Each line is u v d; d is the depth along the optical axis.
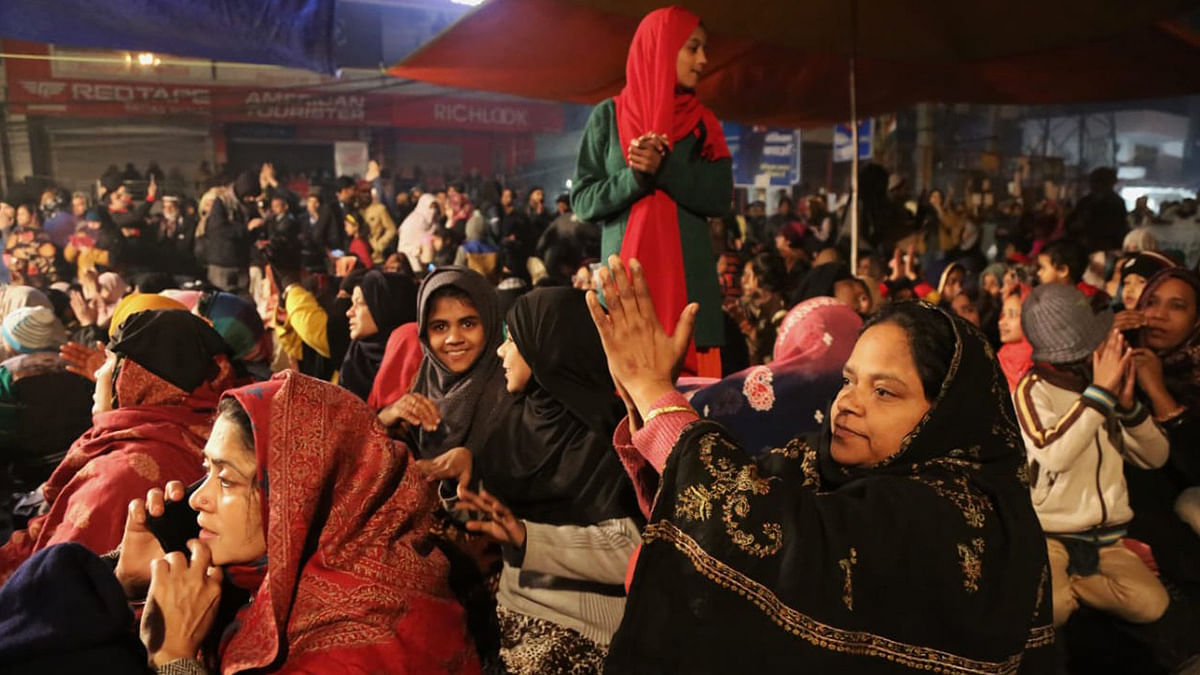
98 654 1.47
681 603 1.27
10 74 17.09
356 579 1.73
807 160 25.14
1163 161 31.38
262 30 5.23
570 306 2.18
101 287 5.47
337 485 1.76
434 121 23.34
